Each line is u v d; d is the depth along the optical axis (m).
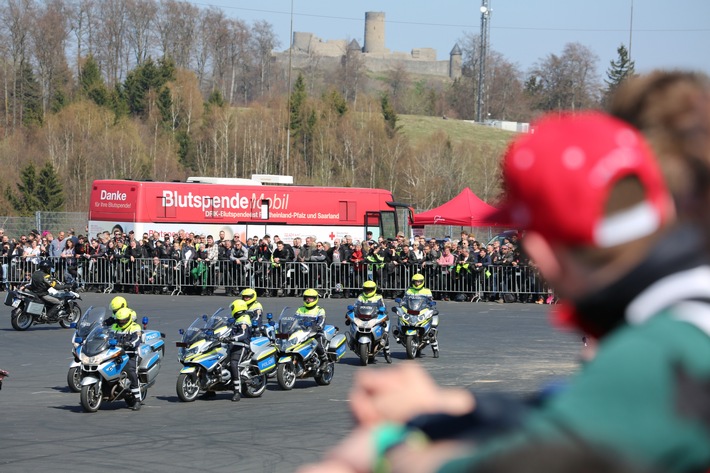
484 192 89.38
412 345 23.91
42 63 133.00
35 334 29.03
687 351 1.18
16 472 11.97
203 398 19.12
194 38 154.88
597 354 1.23
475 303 38.62
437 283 39.53
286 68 186.00
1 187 86.19
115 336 17.94
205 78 156.50
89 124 103.00
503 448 1.14
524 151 1.29
